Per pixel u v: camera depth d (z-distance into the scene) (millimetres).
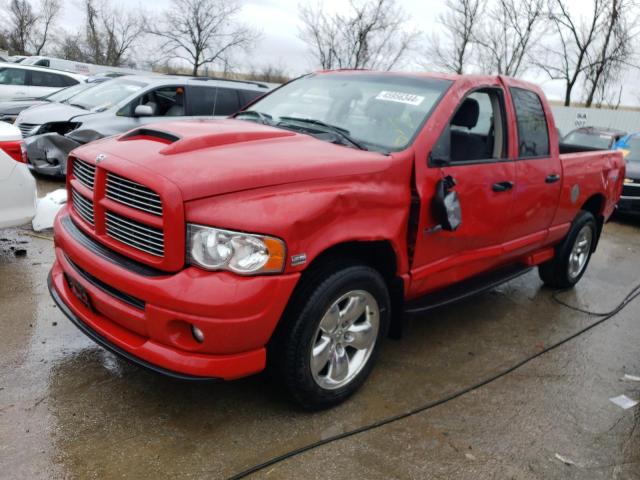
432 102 3609
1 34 43500
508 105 4145
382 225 3127
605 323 5023
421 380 3652
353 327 3201
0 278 4625
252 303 2594
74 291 3170
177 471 2617
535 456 2990
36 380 3229
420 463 2838
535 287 5852
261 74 32094
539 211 4555
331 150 3176
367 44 24312
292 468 2709
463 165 3660
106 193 2922
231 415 3072
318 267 2941
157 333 2648
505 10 24047
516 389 3670
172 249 2584
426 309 3668
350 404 3283
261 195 2682
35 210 4844
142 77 9469
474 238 3867
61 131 8508
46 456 2629
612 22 22312
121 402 3100
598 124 21625
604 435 3250
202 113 9141
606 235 8977
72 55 39438
